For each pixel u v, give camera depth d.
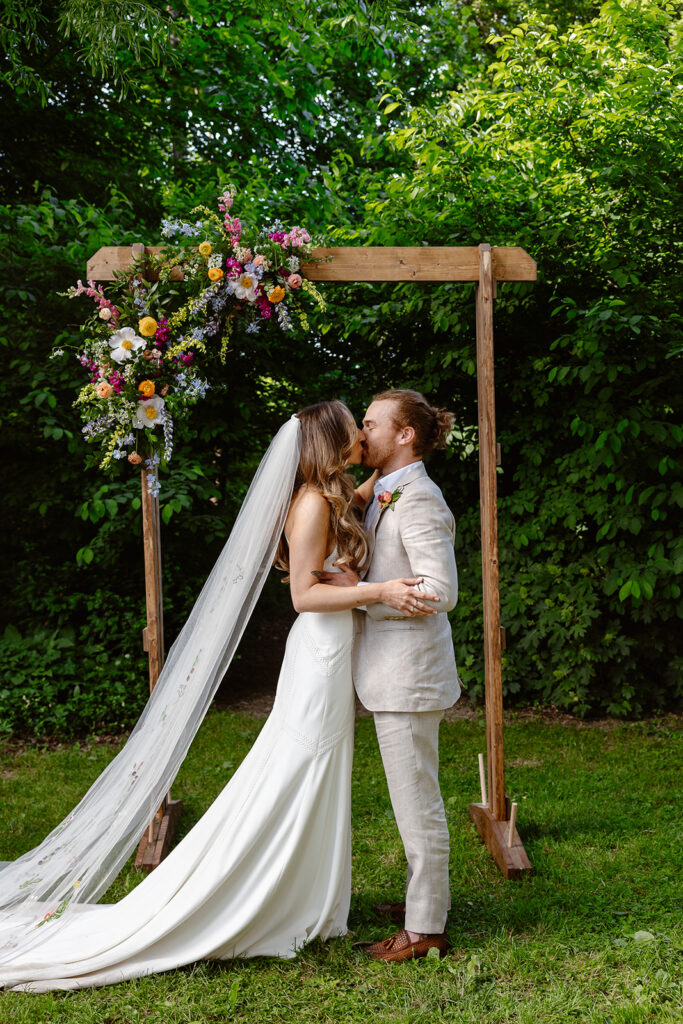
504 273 3.54
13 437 5.38
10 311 5.18
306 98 7.39
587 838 3.52
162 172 7.79
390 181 5.49
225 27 7.13
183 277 3.37
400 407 2.75
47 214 5.38
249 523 2.74
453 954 2.63
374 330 5.75
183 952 2.54
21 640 5.37
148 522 3.48
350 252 3.46
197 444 5.85
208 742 4.97
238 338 5.34
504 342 5.60
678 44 5.07
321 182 7.08
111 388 3.24
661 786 4.16
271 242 3.32
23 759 4.75
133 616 5.45
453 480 5.92
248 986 2.43
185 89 7.55
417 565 2.59
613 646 5.32
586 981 2.46
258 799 2.58
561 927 2.76
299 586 2.60
